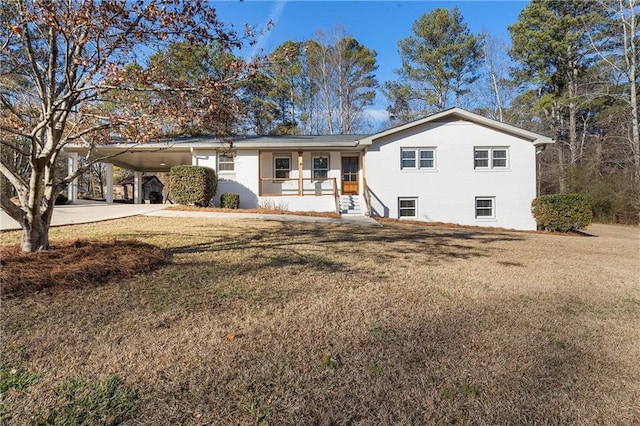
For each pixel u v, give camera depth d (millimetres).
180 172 12578
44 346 2479
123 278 4102
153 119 4594
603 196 19047
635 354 2590
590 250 7719
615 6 18438
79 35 3730
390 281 4496
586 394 2070
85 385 2039
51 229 7531
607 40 19781
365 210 13836
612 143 19453
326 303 3568
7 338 2570
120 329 2795
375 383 2137
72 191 16094
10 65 4477
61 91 4445
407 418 1828
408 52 26766
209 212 11453
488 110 26516
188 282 4105
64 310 3125
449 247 7395
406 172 13750
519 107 25516
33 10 3576
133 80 4078
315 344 2639
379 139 13828
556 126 23797
